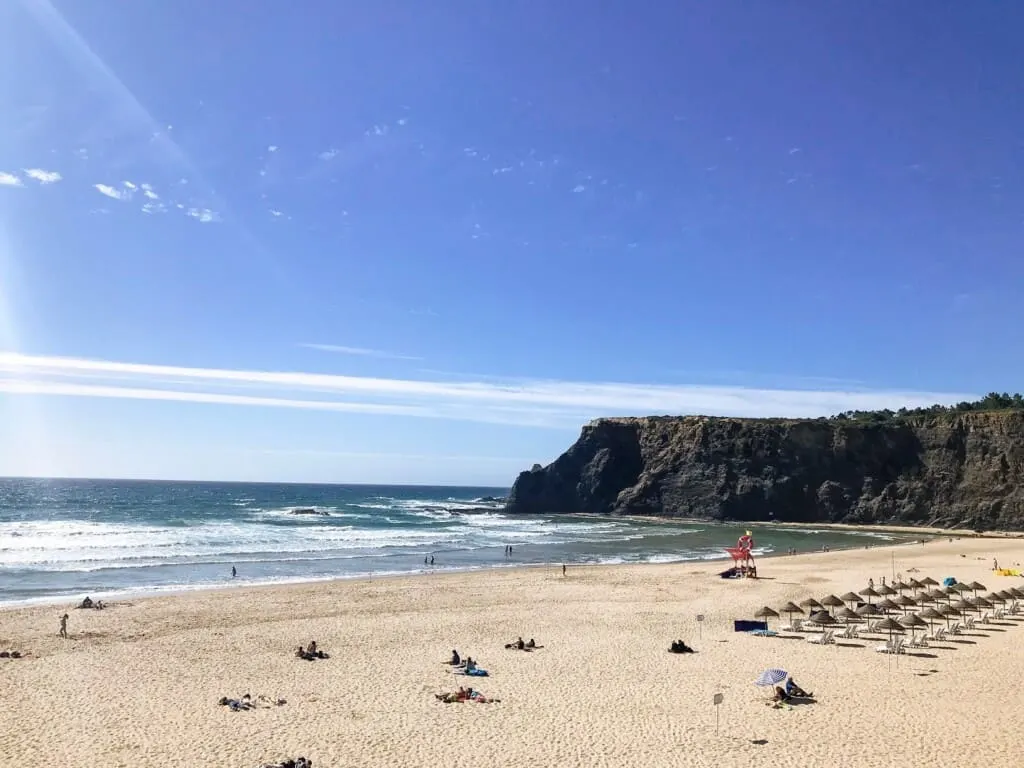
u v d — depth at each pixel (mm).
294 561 56938
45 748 16469
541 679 22797
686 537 94875
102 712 19094
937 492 123938
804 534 105875
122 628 29625
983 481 119812
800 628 30453
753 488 135375
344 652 26266
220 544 68875
